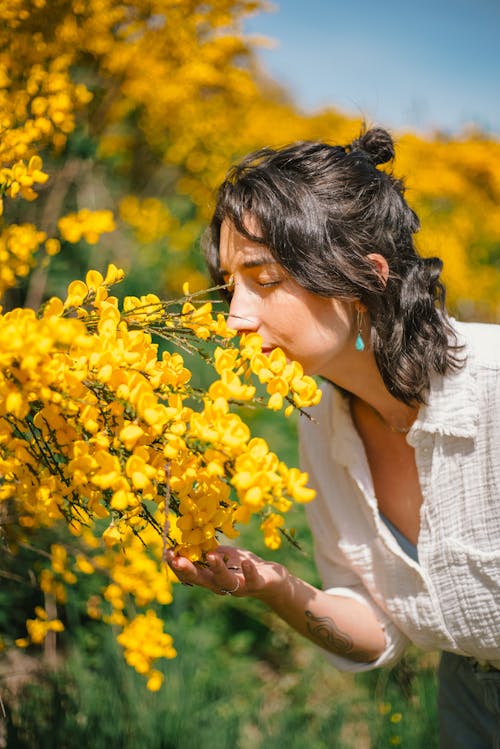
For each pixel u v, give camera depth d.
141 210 3.78
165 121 4.05
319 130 6.11
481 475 1.25
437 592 1.34
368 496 1.39
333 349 1.21
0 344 0.82
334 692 2.68
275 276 1.15
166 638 1.77
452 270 5.38
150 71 3.32
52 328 0.83
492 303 5.82
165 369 0.96
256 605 2.95
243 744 2.34
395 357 1.22
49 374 0.87
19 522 1.69
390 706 2.35
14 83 1.99
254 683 2.69
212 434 0.86
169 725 2.03
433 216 5.68
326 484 1.51
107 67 3.04
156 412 0.86
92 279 1.04
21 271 1.70
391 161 1.44
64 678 2.16
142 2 2.97
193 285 3.91
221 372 0.99
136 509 0.97
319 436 1.52
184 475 0.92
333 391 1.46
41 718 2.02
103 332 0.94
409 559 1.36
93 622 2.60
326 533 1.56
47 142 1.83
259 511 0.94
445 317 1.29
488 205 6.32
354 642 1.48
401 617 1.43
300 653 2.89
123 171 4.21
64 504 1.09
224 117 4.47
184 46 3.35
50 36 2.41
